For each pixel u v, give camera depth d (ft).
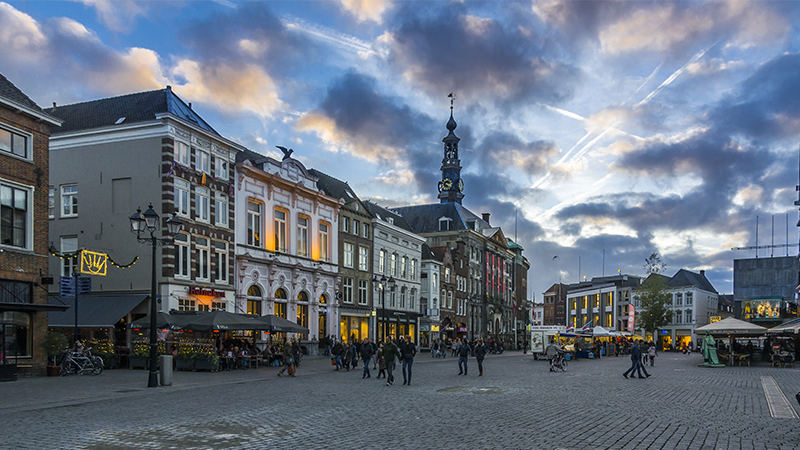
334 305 162.30
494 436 36.29
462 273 255.70
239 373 90.58
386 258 193.67
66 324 103.86
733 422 43.16
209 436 36.14
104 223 114.21
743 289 278.26
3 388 64.03
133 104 120.67
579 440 35.37
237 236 130.31
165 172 110.93
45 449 32.22
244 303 130.21
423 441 34.58
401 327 200.13
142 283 110.63
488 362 139.95
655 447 33.63
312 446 33.14
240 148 131.34
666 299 292.20
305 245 154.20
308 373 92.89
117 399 55.31
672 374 97.04
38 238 83.30
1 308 73.67
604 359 171.63
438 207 282.77
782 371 106.73
